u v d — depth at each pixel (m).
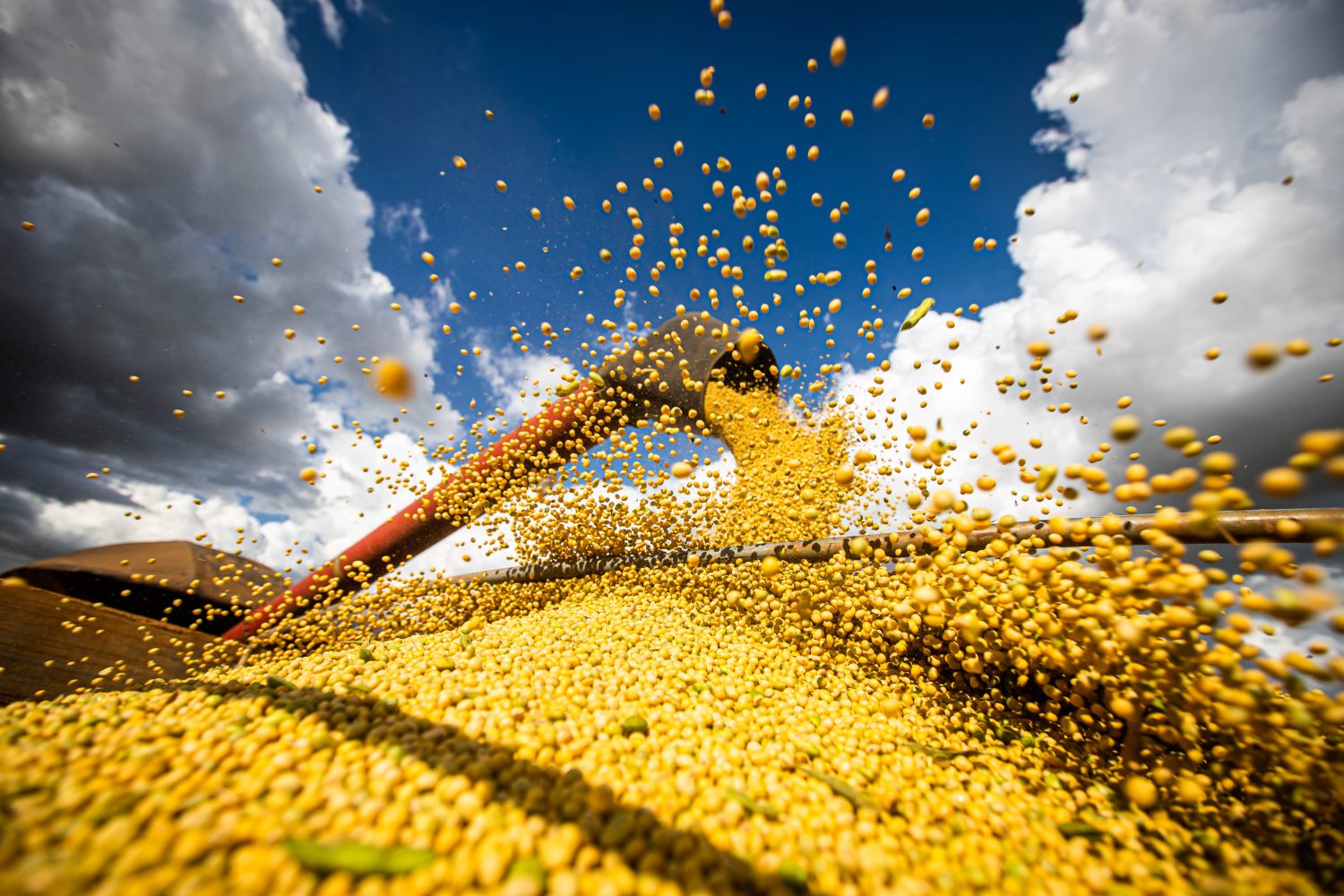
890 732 2.91
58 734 2.09
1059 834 2.08
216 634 7.44
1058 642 2.71
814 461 5.95
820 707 3.19
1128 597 2.38
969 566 2.92
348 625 6.55
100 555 6.98
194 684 3.16
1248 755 2.19
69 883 1.22
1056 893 1.70
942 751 2.70
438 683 2.95
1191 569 2.14
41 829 1.41
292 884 1.33
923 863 1.86
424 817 1.64
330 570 7.51
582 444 6.61
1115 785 2.46
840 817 2.02
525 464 6.92
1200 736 2.46
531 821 1.70
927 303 3.57
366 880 1.39
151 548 7.43
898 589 3.58
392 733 2.26
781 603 4.59
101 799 1.55
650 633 4.16
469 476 7.07
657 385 5.84
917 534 3.74
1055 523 2.83
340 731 2.25
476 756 2.16
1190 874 1.82
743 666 3.68
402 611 6.69
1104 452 3.12
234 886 1.29
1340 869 1.77
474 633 4.46
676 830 1.82
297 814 1.60
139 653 6.07
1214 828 2.08
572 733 2.45
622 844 1.66
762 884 1.60
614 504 6.11
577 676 3.21
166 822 1.50
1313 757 1.94
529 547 6.78
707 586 5.34
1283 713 2.00
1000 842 2.00
